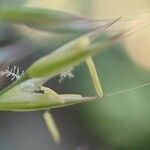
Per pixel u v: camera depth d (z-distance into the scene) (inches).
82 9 2.3
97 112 3.7
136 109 3.6
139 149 3.7
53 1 2.0
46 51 2.6
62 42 2.2
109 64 3.4
